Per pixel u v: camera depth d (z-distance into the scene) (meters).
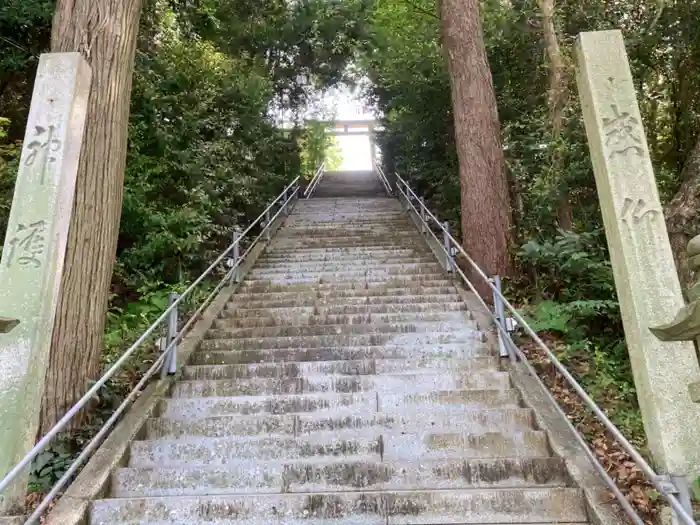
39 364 2.68
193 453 3.36
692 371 2.48
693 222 4.88
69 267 3.82
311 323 5.41
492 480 3.05
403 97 10.80
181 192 7.82
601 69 3.05
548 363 4.25
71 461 3.25
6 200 5.33
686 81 7.31
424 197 11.60
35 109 3.01
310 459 3.32
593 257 5.34
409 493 2.85
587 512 2.75
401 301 5.89
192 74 9.15
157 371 4.25
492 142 6.86
